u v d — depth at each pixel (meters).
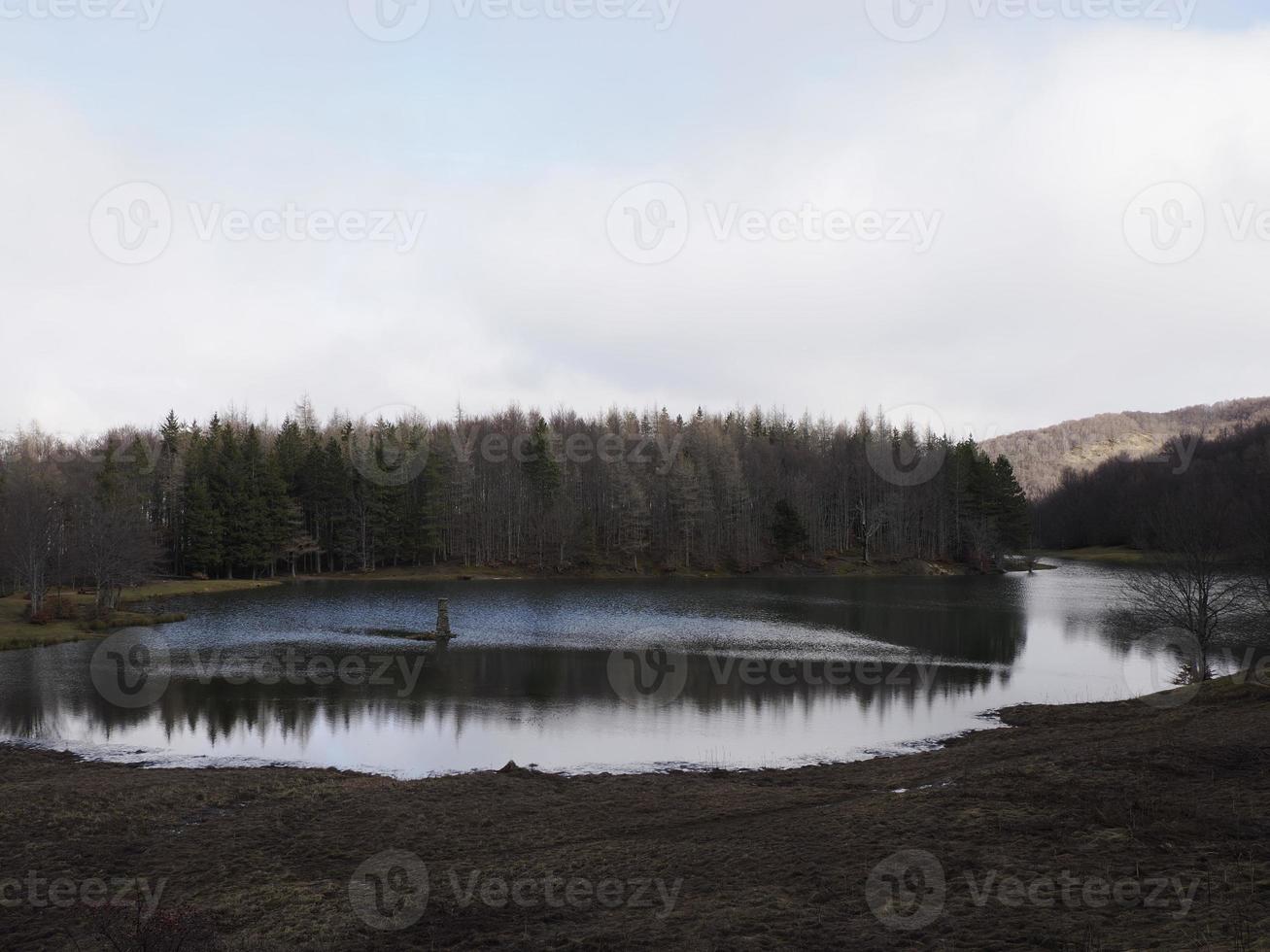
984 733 26.42
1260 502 53.25
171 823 17.83
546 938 11.62
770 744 25.94
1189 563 35.12
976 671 38.19
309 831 17.28
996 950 9.97
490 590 80.25
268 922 12.48
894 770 21.83
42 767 23.28
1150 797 15.71
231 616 59.38
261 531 89.81
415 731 27.69
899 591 77.31
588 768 23.41
